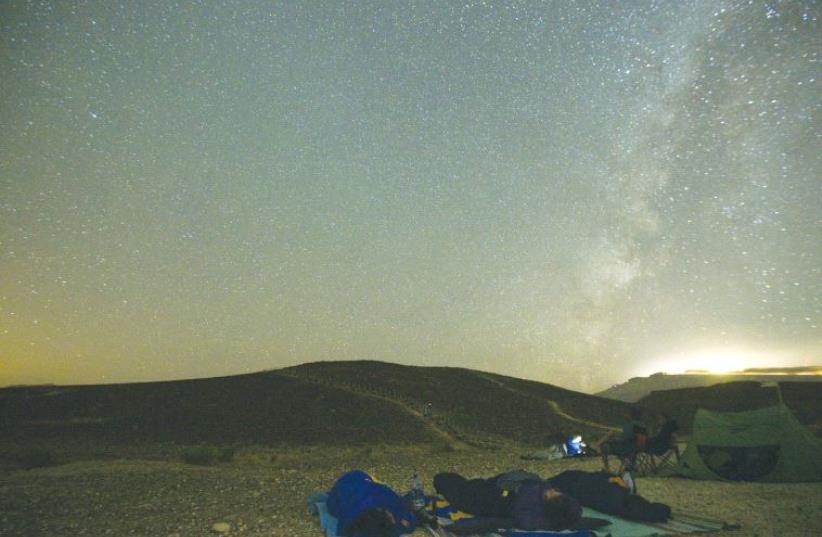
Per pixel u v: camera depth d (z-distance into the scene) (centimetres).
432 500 991
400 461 2148
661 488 1240
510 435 3625
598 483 936
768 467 1350
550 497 830
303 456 2589
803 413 4238
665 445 1444
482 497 935
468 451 2856
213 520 967
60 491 1270
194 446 3039
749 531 812
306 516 988
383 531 807
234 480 1446
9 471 1773
